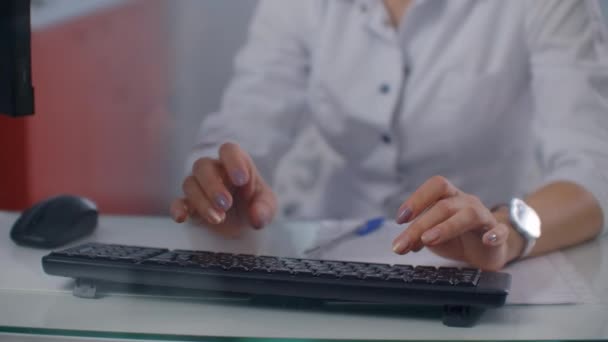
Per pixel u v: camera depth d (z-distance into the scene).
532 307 0.78
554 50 1.54
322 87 2.06
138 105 2.93
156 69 2.93
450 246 0.93
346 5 2.08
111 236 1.07
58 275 0.80
